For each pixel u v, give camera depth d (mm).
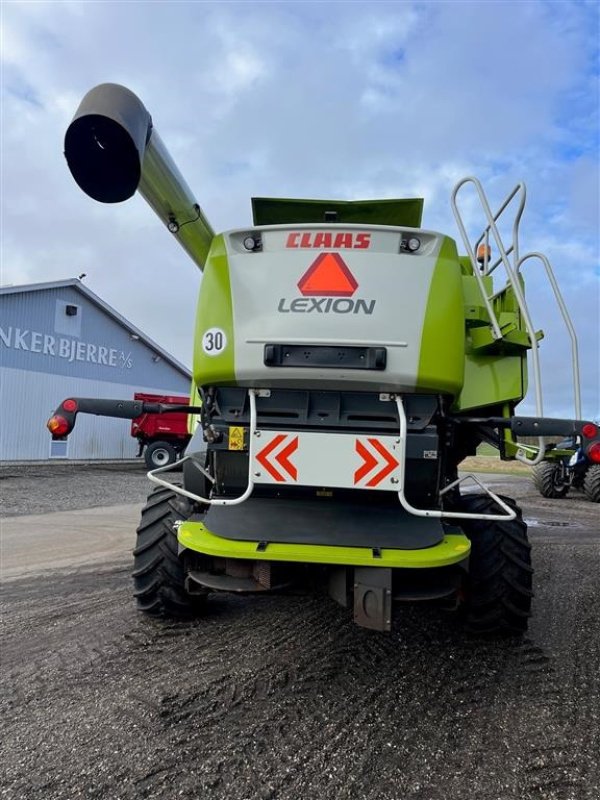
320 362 2881
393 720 2670
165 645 3557
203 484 3793
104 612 4195
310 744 2449
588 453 3080
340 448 2838
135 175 2969
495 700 2889
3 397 19828
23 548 6410
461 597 3410
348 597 2801
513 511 3318
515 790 2148
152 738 2477
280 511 3121
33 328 20969
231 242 3031
